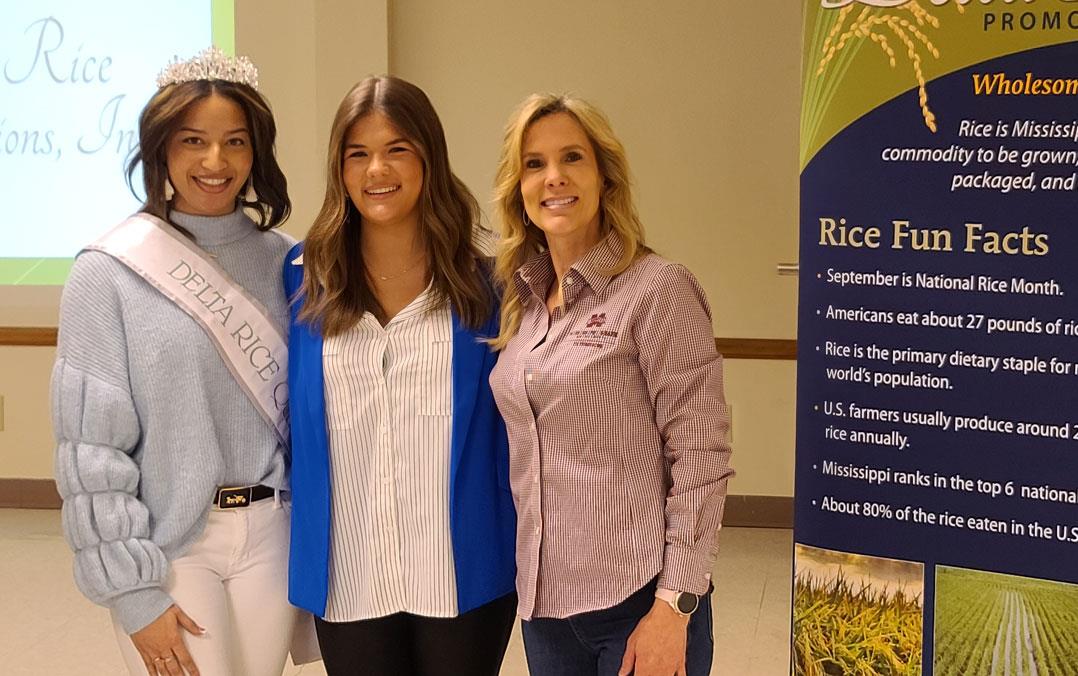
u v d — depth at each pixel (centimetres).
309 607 226
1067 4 206
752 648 387
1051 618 220
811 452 236
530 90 503
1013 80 211
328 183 228
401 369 225
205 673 223
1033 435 217
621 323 208
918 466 227
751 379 508
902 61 218
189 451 223
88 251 224
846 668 238
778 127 493
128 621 218
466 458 226
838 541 235
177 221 233
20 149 515
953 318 220
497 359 229
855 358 229
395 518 226
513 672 374
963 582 226
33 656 385
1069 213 210
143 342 221
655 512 210
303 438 227
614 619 212
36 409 534
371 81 227
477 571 227
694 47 493
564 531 212
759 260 502
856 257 226
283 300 241
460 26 503
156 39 505
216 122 226
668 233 505
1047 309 213
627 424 210
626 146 502
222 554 228
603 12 496
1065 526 217
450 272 228
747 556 479
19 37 510
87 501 216
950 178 217
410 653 235
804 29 227
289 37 499
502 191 223
